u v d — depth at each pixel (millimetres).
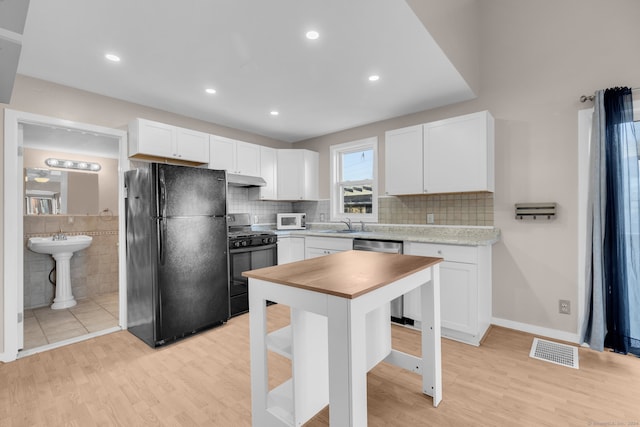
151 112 3311
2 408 1755
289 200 4594
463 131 2807
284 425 1401
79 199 4352
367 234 3426
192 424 1613
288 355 1406
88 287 4199
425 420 1627
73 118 2754
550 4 2658
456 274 2568
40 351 2473
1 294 2328
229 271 3232
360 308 1215
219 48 2146
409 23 1881
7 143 2371
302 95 3004
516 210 2773
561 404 1734
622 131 2254
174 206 2662
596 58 2447
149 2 1667
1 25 808
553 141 2641
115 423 1626
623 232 2256
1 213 2340
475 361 2230
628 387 1881
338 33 1979
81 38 2010
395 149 3264
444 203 3295
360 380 1209
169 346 2562
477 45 3020
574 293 2555
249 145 4043
